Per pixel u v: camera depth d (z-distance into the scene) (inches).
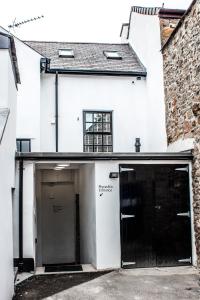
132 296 240.7
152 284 265.9
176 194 325.4
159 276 287.1
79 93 454.9
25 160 310.0
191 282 270.4
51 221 493.7
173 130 378.9
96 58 508.7
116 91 462.3
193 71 323.3
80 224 444.5
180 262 319.3
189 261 320.5
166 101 401.7
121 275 289.6
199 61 309.7
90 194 348.8
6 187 210.4
